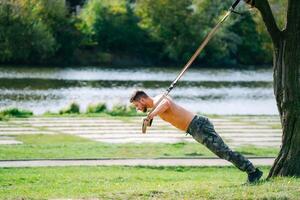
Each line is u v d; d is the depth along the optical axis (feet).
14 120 131.03
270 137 116.06
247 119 143.74
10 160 84.38
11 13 338.34
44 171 76.13
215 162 85.81
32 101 204.44
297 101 57.77
